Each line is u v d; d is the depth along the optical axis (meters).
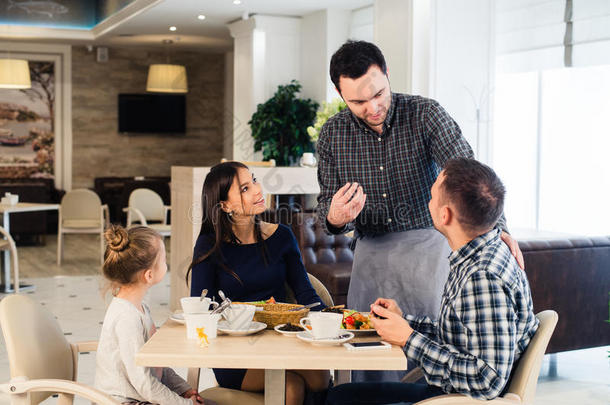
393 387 2.20
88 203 8.43
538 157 6.16
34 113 12.08
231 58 12.62
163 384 2.11
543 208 6.17
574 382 3.99
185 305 2.00
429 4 5.14
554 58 5.76
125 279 2.12
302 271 2.62
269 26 8.80
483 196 1.81
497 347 1.74
